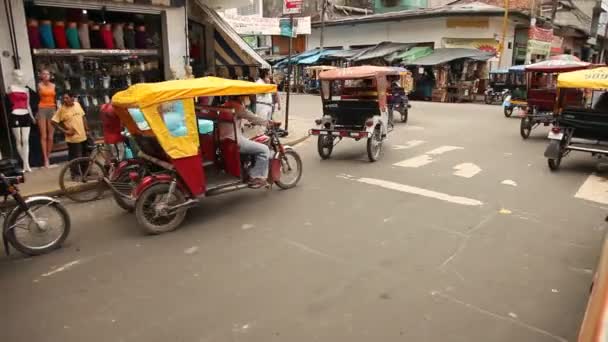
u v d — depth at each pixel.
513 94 16.55
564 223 5.84
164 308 3.91
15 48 8.29
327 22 30.30
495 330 3.54
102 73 10.16
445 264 4.68
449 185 7.66
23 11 8.35
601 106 8.76
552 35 26.52
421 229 5.66
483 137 12.64
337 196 7.11
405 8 34.06
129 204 6.43
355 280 4.35
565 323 3.63
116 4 9.83
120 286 4.32
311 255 4.93
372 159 9.52
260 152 6.73
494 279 4.35
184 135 5.75
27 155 8.23
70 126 7.63
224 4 13.62
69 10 9.53
